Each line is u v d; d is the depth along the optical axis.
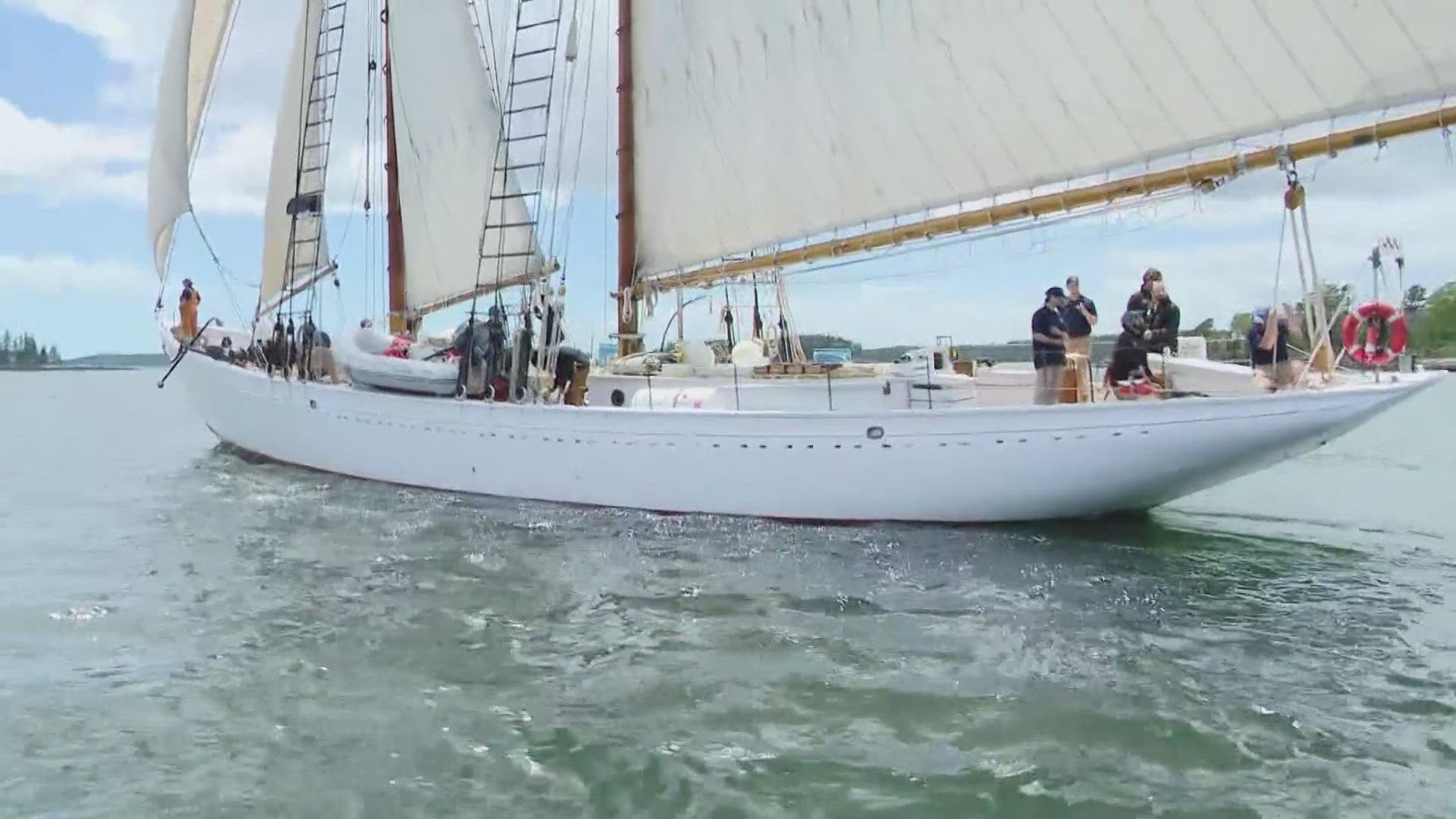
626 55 14.07
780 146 12.34
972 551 9.16
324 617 7.25
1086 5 9.51
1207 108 9.11
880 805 4.25
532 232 15.32
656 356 13.54
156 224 17.69
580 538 9.91
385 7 17.52
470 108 15.91
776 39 12.12
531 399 12.36
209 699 5.57
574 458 11.39
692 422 10.58
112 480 15.93
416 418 12.78
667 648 6.41
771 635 6.67
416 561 9.05
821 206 12.12
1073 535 9.90
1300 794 4.32
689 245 13.68
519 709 5.38
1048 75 9.97
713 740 4.93
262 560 9.20
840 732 5.02
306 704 5.48
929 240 11.59
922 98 10.94
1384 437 22.42
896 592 7.79
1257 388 9.91
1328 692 5.55
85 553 9.77
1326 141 8.58
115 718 5.29
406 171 17.14
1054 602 7.49
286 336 15.64
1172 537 9.93
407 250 17.47
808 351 14.78
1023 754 4.74
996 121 10.45
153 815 4.22
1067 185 10.29
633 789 4.42
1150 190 9.78
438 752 4.84
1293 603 7.46
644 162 14.08
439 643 6.57
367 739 4.99
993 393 12.34
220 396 16.67
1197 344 11.40
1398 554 9.20
